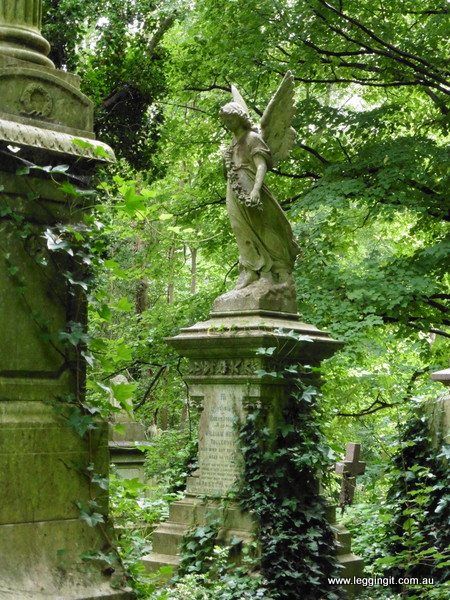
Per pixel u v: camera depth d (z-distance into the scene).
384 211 15.62
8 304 4.76
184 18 18.92
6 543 4.59
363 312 15.25
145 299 24.41
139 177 20.34
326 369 15.25
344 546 10.98
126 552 5.42
